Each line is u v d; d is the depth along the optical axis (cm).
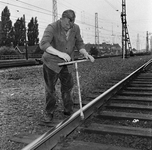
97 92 612
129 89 623
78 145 263
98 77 939
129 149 251
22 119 396
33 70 1343
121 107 427
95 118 371
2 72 1241
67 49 354
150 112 404
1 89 723
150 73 1017
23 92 661
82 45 375
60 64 312
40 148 236
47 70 354
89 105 364
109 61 2181
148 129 304
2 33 6675
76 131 307
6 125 367
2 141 304
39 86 779
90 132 307
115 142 276
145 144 265
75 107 466
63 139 271
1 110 453
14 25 7294
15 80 944
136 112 406
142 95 544
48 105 373
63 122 290
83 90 643
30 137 310
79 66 1595
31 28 7688
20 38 7288
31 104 503
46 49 326
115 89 558
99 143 271
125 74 1017
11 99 559
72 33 355
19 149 278
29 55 5366
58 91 655
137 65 1560
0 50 5019
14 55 4906
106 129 308
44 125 358
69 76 383
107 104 447
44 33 338
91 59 356
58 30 342
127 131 299
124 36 3444
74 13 341
